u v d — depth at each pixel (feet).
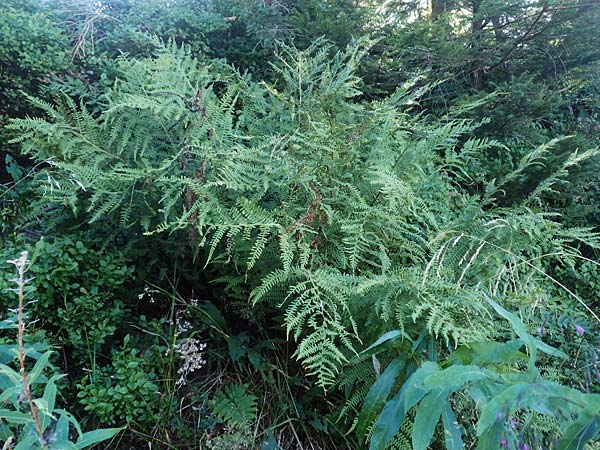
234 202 5.66
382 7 12.81
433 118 11.43
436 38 11.27
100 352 5.56
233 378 6.13
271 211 5.77
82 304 5.28
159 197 5.97
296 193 5.66
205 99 6.09
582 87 13.34
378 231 5.65
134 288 6.30
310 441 5.65
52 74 7.75
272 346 6.10
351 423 5.64
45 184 6.28
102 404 4.82
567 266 9.18
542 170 10.09
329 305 4.91
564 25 11.74
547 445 4.89
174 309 6.32
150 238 6.25
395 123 6.31
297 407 5.82
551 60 12.47
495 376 3.29
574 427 2.79
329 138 5.72
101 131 6.17
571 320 6.46
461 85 12.60
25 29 8.24
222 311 6.73
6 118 8.35
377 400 4.50
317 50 11.12
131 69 6.61
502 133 11.58
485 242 5.28
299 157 5.65
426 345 4.82
